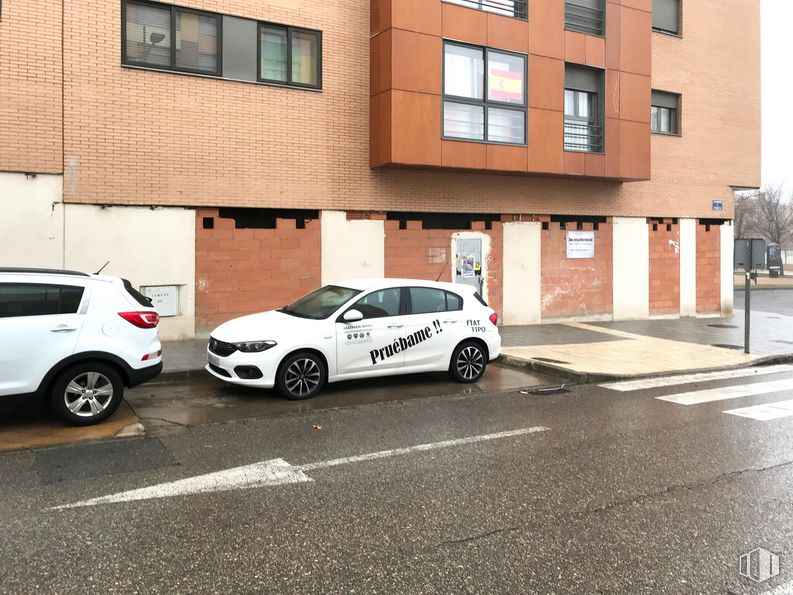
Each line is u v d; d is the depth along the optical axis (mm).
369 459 5906
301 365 8289
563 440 6645
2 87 10273
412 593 3527
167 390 8688
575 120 15633
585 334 14672
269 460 5832
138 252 11406
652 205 17984
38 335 6484
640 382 10023
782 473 5637
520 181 15625
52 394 6676
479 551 4051
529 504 4855
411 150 12875
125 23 11188
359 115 13336
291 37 12641
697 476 5539
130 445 6234
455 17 13312
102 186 11039
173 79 11555
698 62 18719
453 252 14820
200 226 11977
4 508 4633
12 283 6492
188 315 11922
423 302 9289
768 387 9695
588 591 3582
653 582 3691
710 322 17906
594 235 17031
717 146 19234
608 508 4797
